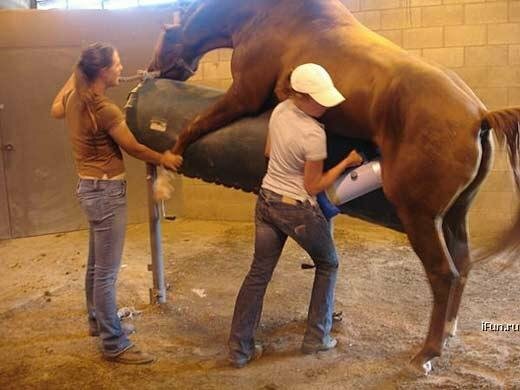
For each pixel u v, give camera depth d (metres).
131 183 6.71
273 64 3.10
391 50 2.86
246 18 3.29
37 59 6.14
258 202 2.97
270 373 3.00
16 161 6.22
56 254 5.61
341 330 3.51
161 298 4.07
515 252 2.76
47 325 3.72
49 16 6.11
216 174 3.35
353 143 2.97
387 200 3.05
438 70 2.74
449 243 3.10
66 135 6.37
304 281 4.50
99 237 3.05
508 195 5.80
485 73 5.83
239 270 4.87
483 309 3.84
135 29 6.41
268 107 3.26
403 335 3.43
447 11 5.86
